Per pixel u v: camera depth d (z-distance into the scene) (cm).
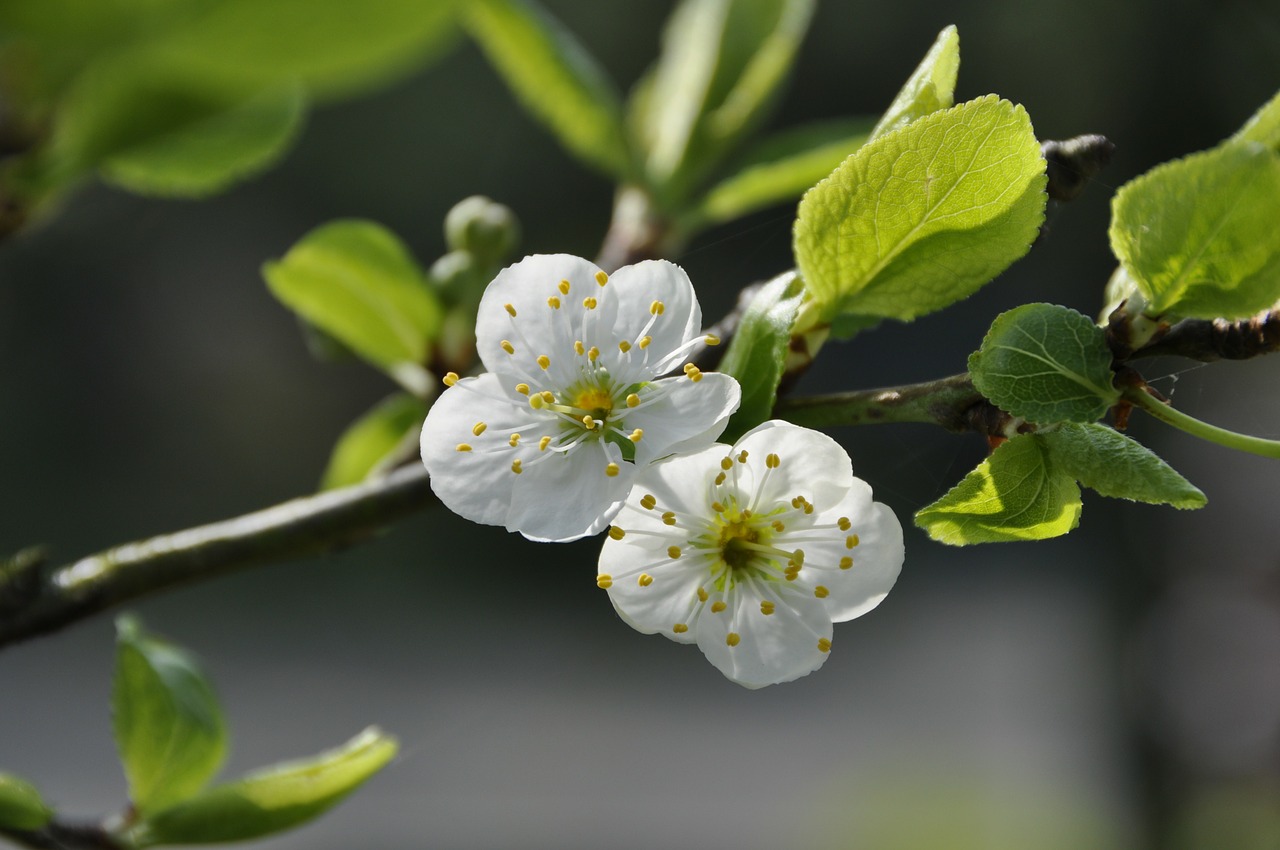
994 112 32
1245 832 101
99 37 25
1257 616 104
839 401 33
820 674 190
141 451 231
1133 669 105
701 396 33
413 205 205
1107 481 32
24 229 32
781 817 142
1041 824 133
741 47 40
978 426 32
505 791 149
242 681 182
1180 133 94
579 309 34
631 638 210
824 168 39
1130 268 32
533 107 40
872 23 137
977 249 33
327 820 138
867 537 34
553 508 33
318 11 25
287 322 229
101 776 147
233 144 31
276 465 238
